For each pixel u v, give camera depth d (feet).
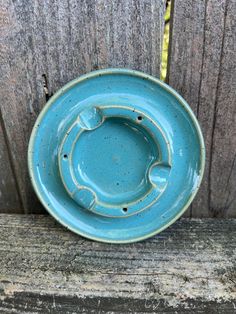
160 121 0.73
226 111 0.79
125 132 0.74
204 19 0.72
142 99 0.73
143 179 0.75
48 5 0.71
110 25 0.72
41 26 0.73
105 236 0.78
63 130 0.73
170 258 0.73
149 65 0.76
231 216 0.89
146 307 0.65
